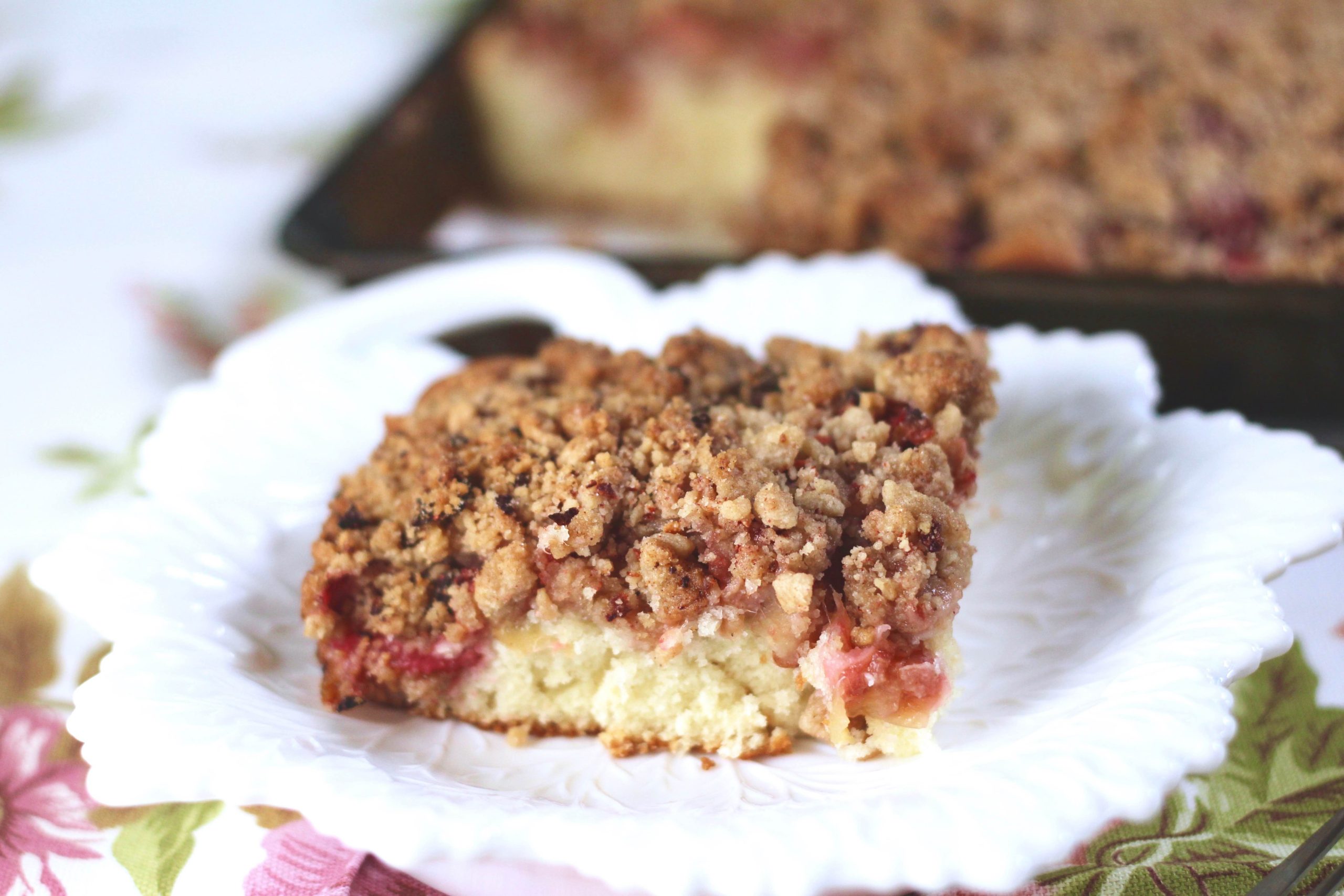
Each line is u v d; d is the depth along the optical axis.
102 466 0.38
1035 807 0.26
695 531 0.30
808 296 0.37
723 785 0.29
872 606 0.29
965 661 0.31
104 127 0.54
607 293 0.38
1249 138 0.43
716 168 0.51
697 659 0.30
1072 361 0.35
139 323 0.43
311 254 0.42
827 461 0.30
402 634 0.30
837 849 0.25
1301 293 0.37
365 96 0.54
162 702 0.28
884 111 0.46
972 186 0.44
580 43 0.49
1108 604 0.30
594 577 0.30
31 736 0.31
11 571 0.35
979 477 0.34
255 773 0.27
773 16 0.49
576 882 0.27
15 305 0.44
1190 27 0.46
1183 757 0.26
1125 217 0.42
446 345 0.40
